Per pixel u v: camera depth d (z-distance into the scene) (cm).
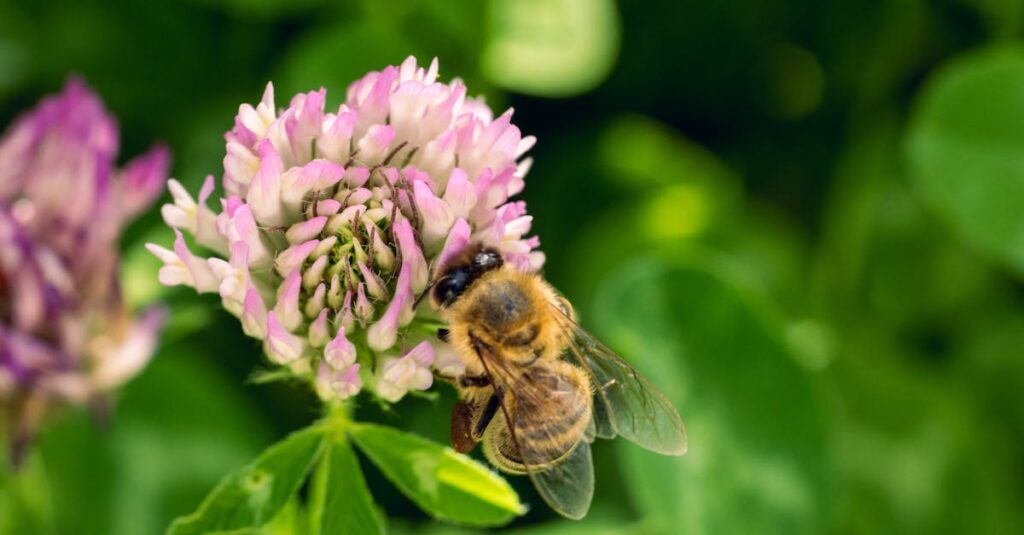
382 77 13
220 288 13
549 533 16
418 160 13
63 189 15
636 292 16
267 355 13
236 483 13
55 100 16
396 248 13
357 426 13
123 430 16
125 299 15
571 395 13
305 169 12
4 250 15
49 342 15
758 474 15
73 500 16
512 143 13
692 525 15
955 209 17
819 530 15
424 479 13
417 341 13
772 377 16
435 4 17
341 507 13
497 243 13
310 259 13
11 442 15
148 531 16
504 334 13
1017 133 17
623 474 17
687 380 16
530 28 17
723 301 16
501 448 13
